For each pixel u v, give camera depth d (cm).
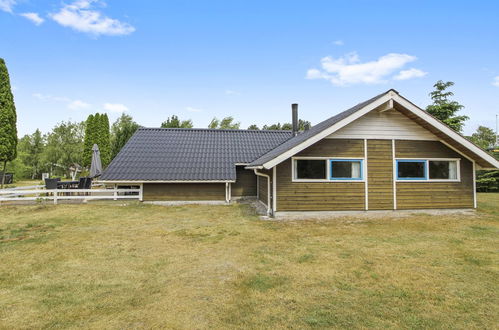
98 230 815
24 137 5231
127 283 442
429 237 726
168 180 1320
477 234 755
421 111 977
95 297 392
